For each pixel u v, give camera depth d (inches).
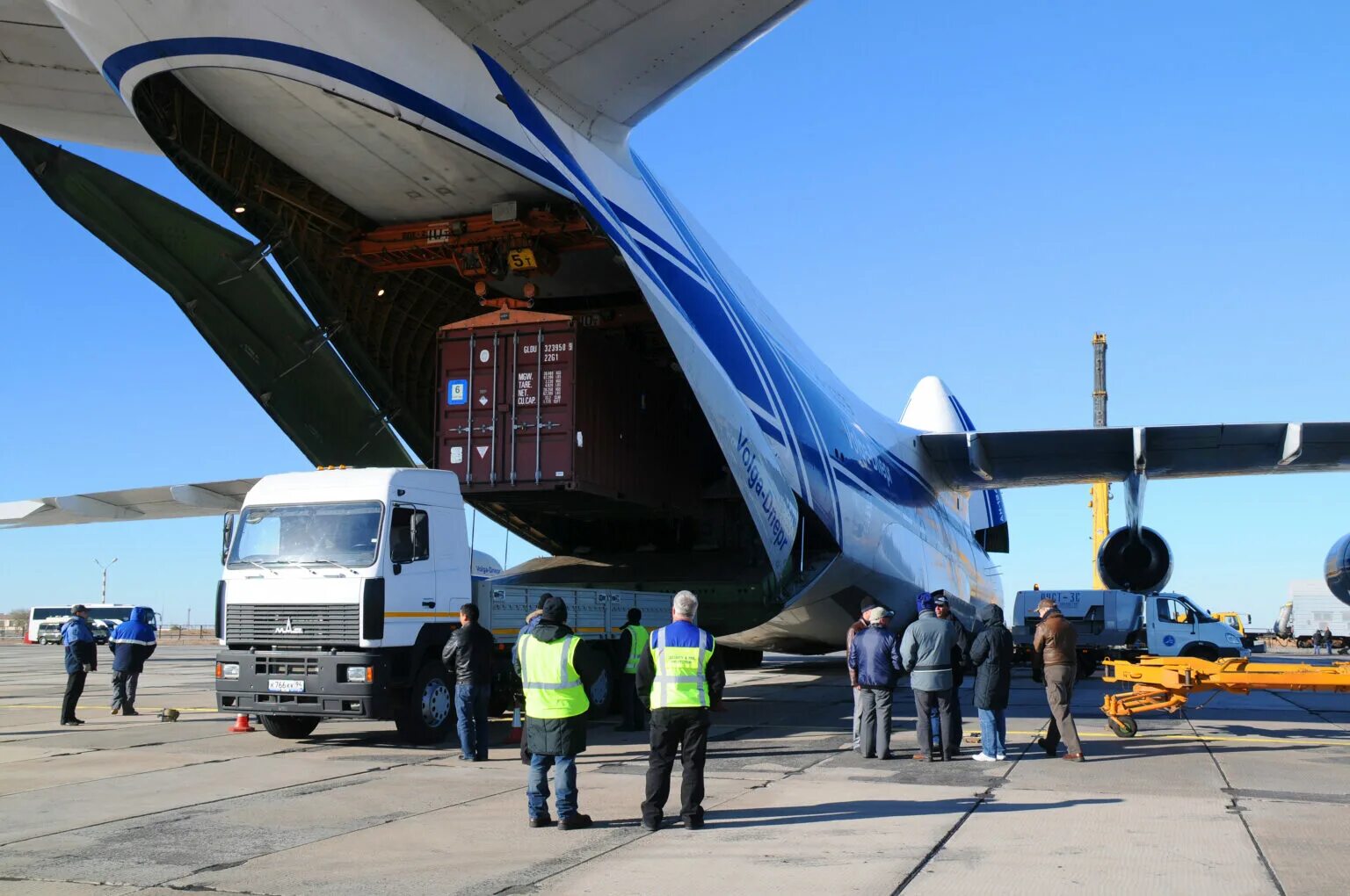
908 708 612.7
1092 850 235.6
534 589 487.8
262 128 425.7
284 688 404.2
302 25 362.6
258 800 301.0
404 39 378.6
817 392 693.3
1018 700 689.0
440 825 265.7
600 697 481.1
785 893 199.8
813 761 385.1
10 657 1542.8
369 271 546.0
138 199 475.2
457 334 520.7
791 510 586.6
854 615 761.0
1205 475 899.4
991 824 265.4
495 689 454.0
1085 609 1008.9
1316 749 419.5
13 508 1101.1
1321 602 2343.8
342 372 564.7
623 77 413.7
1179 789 320.5
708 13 363.3
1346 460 809.5
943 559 979.9
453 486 446.0
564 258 535.8
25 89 415.5
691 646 262.7
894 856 229.8
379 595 398.9
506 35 383.9
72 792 313.7
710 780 338.0
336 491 418.0
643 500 565.9
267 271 520.4
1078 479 957.8
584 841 247.0
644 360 578.2
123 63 375.9
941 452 896.9
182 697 711.1
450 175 461.1
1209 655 987.9
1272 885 206.2
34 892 201.0
